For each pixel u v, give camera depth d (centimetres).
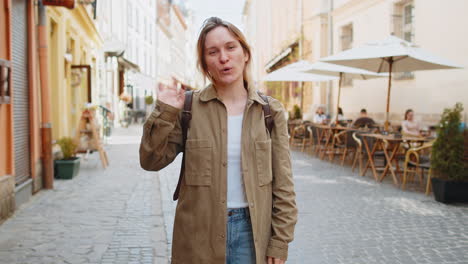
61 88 994
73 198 657
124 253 418
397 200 659
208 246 184
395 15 1278
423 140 778
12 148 558
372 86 1409
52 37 952
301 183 797
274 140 197
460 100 973
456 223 532
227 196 187
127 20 2103
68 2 682
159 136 180
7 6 546
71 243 445
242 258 188
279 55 2541
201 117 189
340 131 1147
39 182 710
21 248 428
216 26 190
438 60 835
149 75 2709
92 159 1142
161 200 646
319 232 494
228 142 189
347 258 413
